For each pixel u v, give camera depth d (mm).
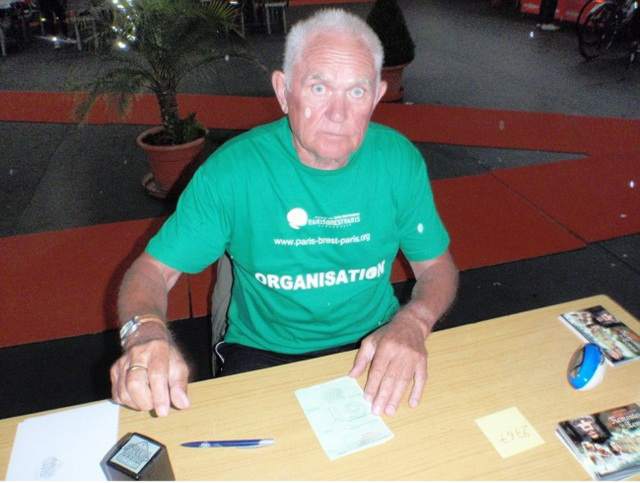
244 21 9586
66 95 6547
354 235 1498
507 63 7633
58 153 5102
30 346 2732
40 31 9227
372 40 1340
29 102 6375
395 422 1142
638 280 3168
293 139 1445
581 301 1490
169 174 4090
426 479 1025
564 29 9156
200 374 2592
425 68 7562
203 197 1458
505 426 1128
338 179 1444
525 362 1290
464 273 3270
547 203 3969
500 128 5430
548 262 3346
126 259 3396
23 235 3705
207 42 3967
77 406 1193
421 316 1402
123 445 975
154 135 4246
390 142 1536
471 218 3803
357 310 1612
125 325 1260
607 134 5188
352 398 1198
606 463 1033
